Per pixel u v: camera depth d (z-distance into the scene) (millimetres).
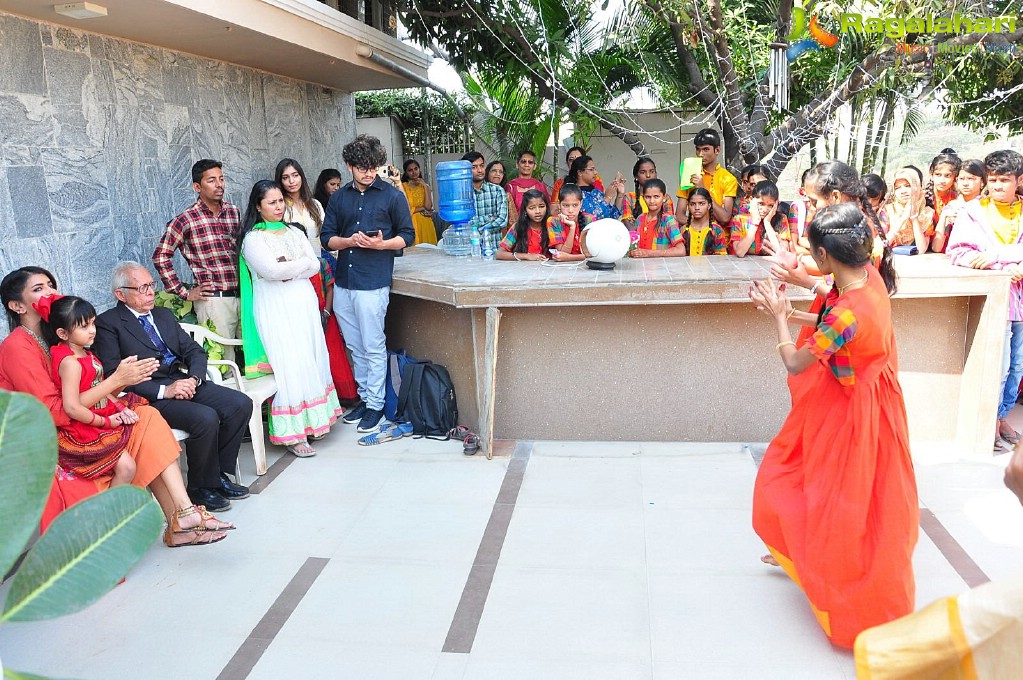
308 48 5039
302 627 2666
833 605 2346
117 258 4551
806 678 2320
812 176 3090
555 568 2980
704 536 3172
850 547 2309
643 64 7516
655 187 4527
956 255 3846
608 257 3990
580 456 4004
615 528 3264
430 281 4086
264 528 3385
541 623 2641
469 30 7367
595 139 10242
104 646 2588
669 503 3463
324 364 4254
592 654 2469
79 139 4242
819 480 2383
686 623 2609
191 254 4328
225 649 2557
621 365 4082
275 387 4035
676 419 4121
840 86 6898
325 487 3773
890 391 2373
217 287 4352
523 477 3785
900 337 3932
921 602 2674
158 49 4859
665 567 2957
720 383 4043
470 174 5070
